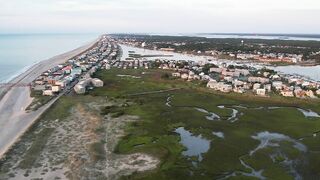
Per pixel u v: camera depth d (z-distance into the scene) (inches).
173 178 2684.5
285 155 3181.6
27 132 3698.3
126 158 3063.5
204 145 3417.8
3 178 2662.4
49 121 4128.9
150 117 4347.9
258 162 3006.9
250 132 3833.7
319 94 5698.8
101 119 4220.0
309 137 3695.9
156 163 2957.7
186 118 4330.7
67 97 5428.2
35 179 2655.0
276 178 2701.8
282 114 4562.0
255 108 4867.1
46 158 3038.9
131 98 5378.9
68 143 3400.6
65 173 2760.8
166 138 3585.1
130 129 3858.3
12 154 3117.6
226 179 2674.7
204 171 2812.5
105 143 3420.3
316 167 2908.5
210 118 4375.0
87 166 2888.8
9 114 4416.8
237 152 3230.8
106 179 2664.9
